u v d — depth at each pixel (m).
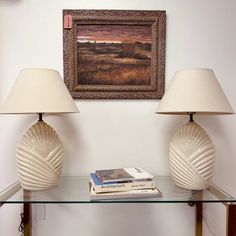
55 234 1.38
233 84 1.40
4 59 1.34
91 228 1.39
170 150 1.19
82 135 1.38
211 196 1.10
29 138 1.11
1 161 1.36
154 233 1.41
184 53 1.38
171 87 1.14
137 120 1.38
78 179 1.35
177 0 1.38
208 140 1.15
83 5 1.35
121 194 1.04
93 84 1.36
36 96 1.02
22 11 1.34
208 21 1.39
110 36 1.36
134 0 1.37
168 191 1.17
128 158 1.39
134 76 1.37
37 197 1.09
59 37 1.35
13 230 1.37
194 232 1.40
